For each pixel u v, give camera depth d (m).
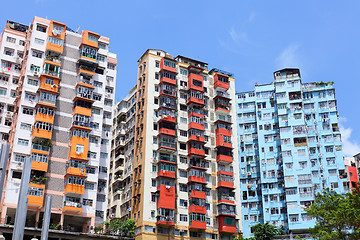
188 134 67.50
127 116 75.19
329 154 79.56
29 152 54.53
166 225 59.38
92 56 63.12
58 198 54.19
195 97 69.69
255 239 66.25
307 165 77.88
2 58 63.06
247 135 87.44
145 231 58.06
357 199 47.97
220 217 64.25
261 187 80.94
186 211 62.31
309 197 74.88
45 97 57.31
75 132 57.53
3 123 59.75
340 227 47.28
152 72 69.19
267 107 87.06
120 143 73.50
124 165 71.25
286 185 77.06
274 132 84.19
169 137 65.19
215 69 76.56
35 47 60.16
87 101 60.06
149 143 64.00
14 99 61.81
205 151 68.31
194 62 74.62
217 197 66.06
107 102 65.38
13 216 54.41
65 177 55.47
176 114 67.75
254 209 80.69
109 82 66.38
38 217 51.69
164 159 63.88
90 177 57.41
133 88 76.56
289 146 80.19
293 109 82.94
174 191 61.75
